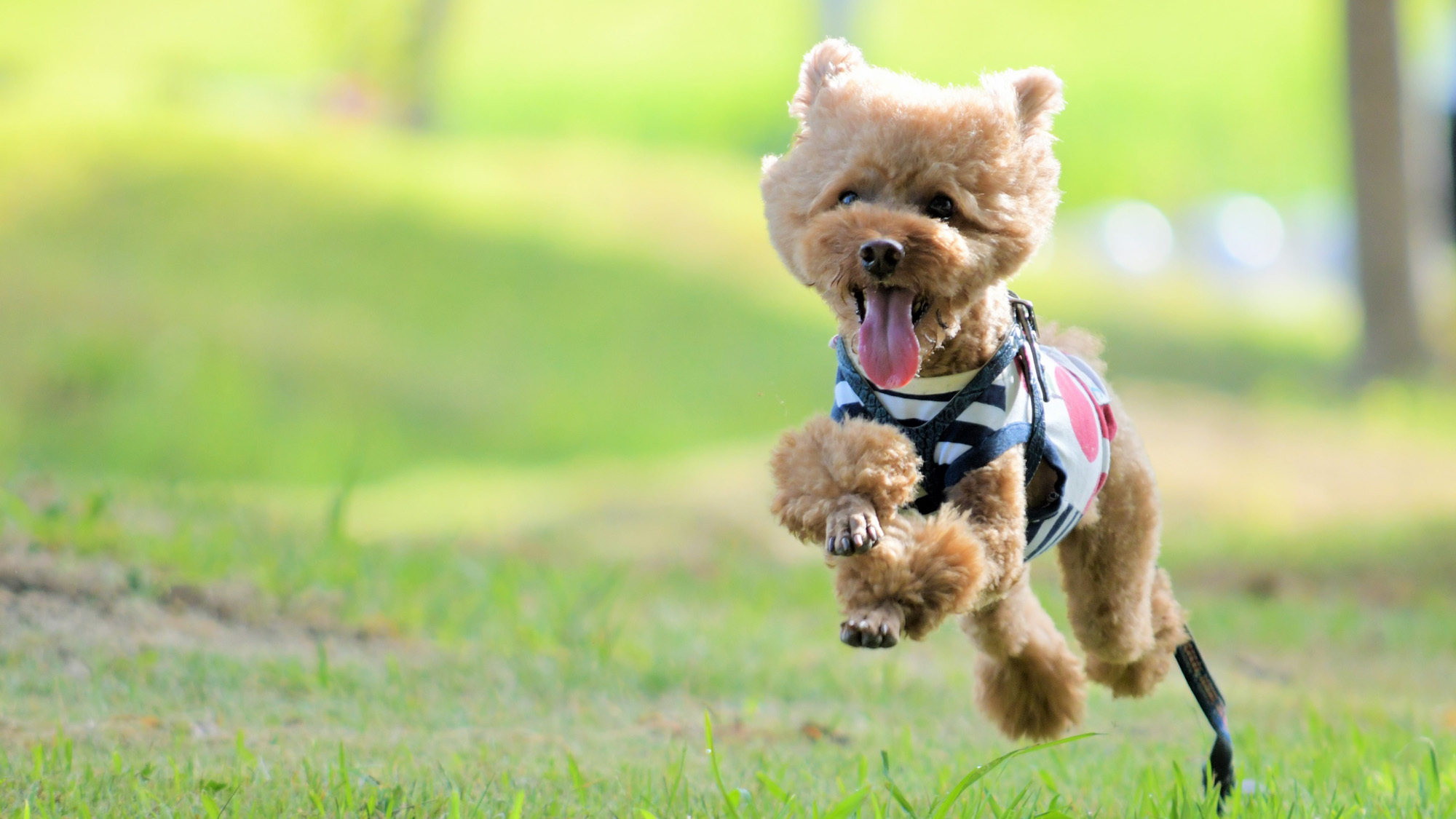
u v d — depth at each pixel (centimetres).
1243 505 2552
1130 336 4000
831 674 1271
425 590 1434
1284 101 6669
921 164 671
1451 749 989
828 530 635
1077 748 1014
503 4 7862
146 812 726
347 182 4178
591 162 4869
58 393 3105
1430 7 5131
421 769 847
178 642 1157
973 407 679
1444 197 4944
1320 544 2189
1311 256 5509
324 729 977
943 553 634
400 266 3841
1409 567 2031
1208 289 4819
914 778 899
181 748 890
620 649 1296
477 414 3312
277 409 3169
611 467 2980
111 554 1298
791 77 7212
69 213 3762
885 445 652
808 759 953
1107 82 6800
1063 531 729
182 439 3014
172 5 6562
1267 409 3234
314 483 2992
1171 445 2872
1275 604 1802
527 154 4891
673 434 3362
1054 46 6900
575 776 792
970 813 756
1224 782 823
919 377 693
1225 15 6856
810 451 666
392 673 1132
